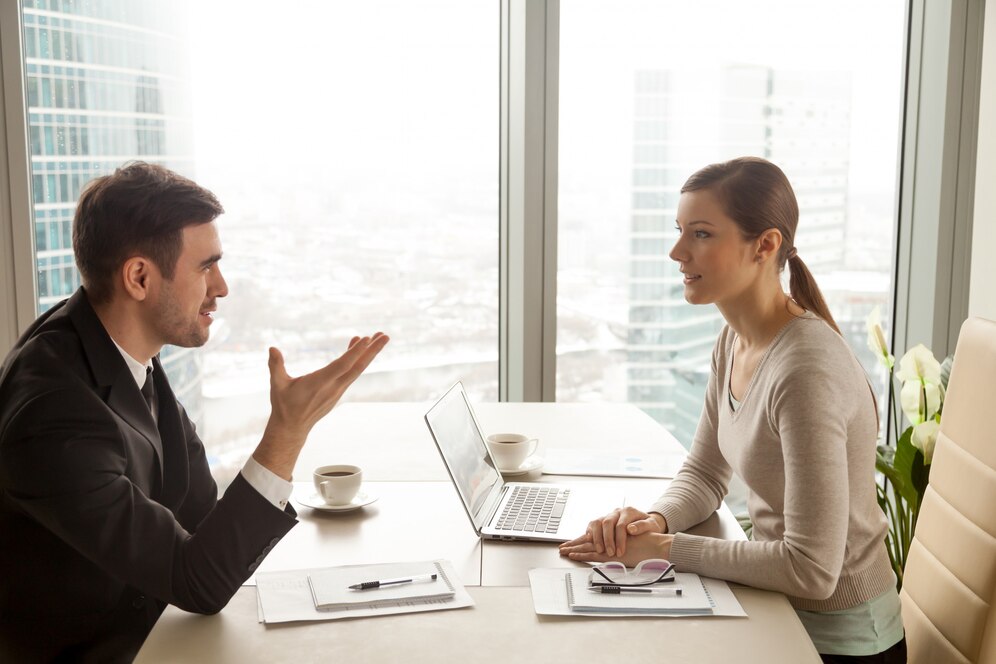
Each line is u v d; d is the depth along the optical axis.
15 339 3.15
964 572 1.67
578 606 1.42
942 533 1.77
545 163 3.23
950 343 3.47
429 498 1.93
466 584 1.52
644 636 1.34
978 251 3.33
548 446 2.33
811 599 1.54
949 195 3.39
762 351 1.67
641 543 1.61
